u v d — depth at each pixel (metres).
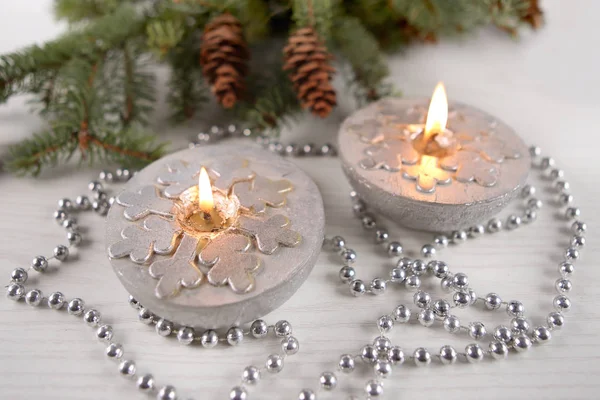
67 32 0.35
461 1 0.35
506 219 0.32
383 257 0.30
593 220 0.32
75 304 0.27
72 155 0.34
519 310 0.27
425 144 0.30
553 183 0.34
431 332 0.27
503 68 0.41
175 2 0.32
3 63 0.31
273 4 0.36
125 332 0.27
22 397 0.25
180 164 0.29
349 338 0.27
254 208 0.27
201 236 0.27
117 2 0.36
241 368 0.26
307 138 0.36
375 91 0.35
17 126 0.35
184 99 0.35
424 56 0.42
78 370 0.25
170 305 0.24
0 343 0.26
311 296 0.28
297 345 0.26
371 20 0.38
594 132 0.36
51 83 0.34
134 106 0.34
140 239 0.26
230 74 0.32
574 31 0.44
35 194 0.32
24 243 0.30
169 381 0.25
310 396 0.25
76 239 0.30
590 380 0.26
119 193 0.28
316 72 0.31
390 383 0.26
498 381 0.26
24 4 0.44
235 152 0.30
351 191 0.33
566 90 0.39
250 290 0.25
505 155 0.30
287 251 0.26
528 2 0.38
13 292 0.27
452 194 0.28
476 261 0.30
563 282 0.28
